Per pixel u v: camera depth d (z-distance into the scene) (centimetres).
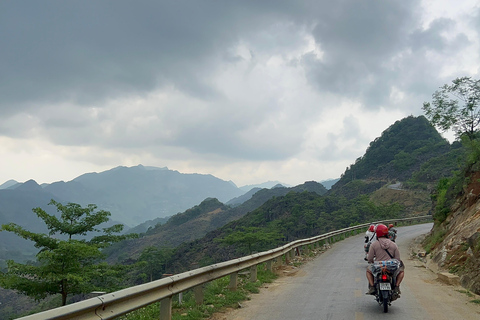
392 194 12456
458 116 3441
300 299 915
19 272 1652
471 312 750
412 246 2594
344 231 3272
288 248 1697
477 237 1134
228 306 855
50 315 392
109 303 483
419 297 907
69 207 1952
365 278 1226
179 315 742
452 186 2395
